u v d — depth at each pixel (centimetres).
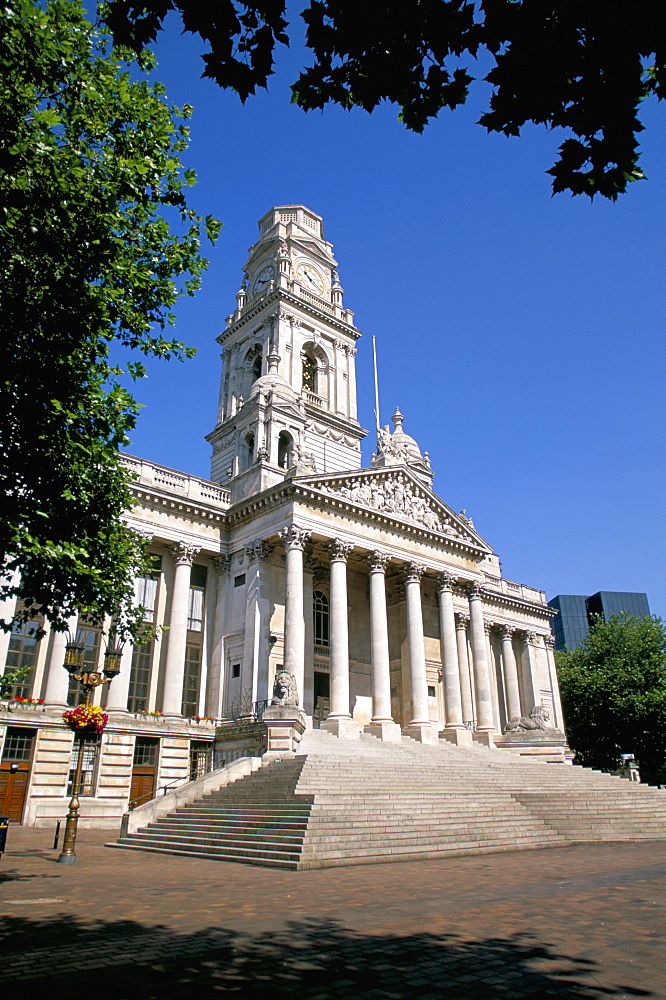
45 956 1128
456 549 6112
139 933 1302
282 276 7312
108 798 4288
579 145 978
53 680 4256
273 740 3891
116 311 1994
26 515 1652
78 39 1892
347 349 7644
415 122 1080
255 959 1111
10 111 1599
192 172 2048
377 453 6309
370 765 3712
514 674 7369
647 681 7594
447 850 2680
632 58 903
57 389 1767
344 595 5075
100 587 2022
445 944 1210
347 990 957
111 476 2059
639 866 2370
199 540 5334
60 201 1681
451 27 947
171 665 4859
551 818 3516
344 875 2112
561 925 1370
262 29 963
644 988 965
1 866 2322
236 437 6650
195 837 2909
